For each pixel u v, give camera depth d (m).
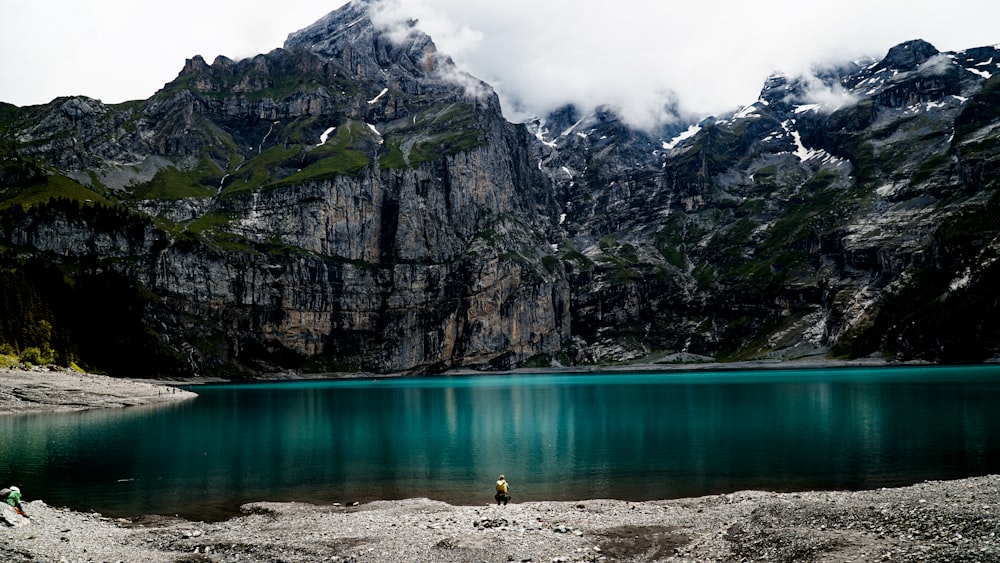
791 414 108.81
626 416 114.81
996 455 65.31
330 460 73.81
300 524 44.56
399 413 129.88
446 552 35.88
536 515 45.62
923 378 193.38
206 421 114.12
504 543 37.31
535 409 133.38
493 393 192.75
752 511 41.91
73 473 66.12
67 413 125.44
